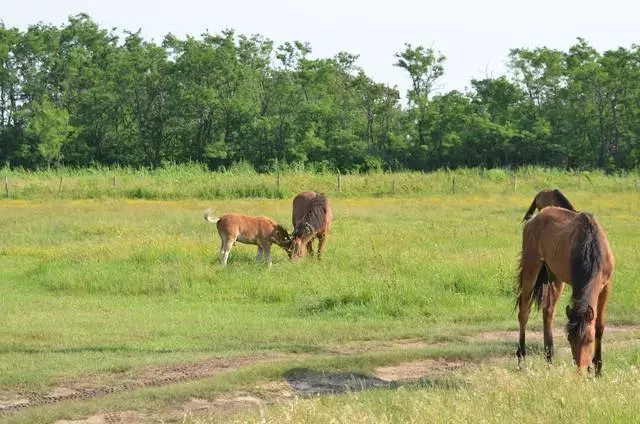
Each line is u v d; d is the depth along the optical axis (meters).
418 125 131.00
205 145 130.25
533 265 16.44
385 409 12.95
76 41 142.75
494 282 25.80
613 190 76.56
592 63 124.00
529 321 21.89
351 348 19.28
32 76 135.12
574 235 14.94
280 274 27.95
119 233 40.50
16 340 19.56
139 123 131.50
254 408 14.15
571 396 12.24
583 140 127.31
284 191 72.75
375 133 140.75
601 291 14.88
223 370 17.06
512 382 13.15
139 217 49.28
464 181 78.50
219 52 127.75
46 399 15.17
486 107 130.00
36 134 122.81
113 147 133.12
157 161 131.38
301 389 15.58
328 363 16.95
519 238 36.69
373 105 136.25
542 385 12.89
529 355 17.50
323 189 74.44
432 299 23.94
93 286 26.44
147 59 130.50
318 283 26.02
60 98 136.50
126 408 14.30
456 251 32.53
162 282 26.55
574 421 11.54
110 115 132.62
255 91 133.88
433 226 42.53
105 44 144.38
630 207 55.97
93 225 43.47
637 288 24.50
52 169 123.88
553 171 89.31
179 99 126.06
